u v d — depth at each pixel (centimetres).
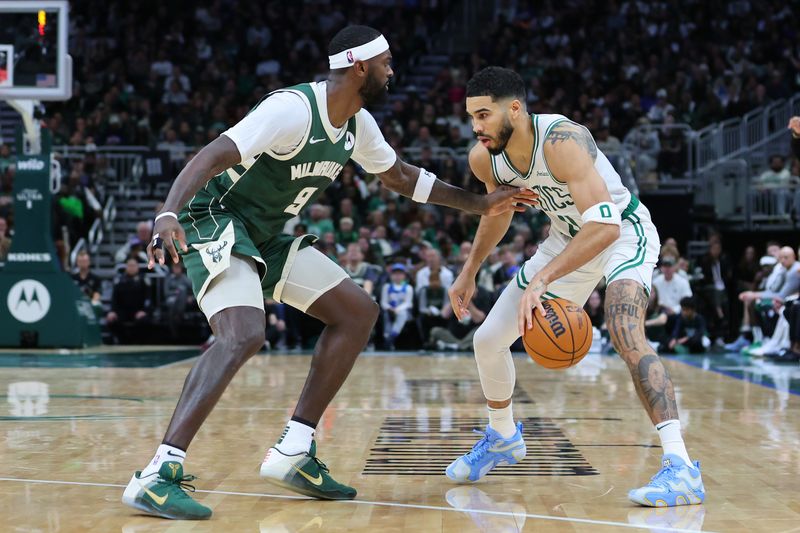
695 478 353
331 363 372
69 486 384
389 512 340
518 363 1109
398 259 1444
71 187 1623
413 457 459
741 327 1521
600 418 604
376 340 1384
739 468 427
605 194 368
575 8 2239
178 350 1329
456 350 1338
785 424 578
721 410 653
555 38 2200
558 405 679
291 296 379
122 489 378
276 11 2272
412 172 411
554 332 356
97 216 1656
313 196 384
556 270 361
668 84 2036
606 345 1306
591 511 340
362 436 527
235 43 2220
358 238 1523
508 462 405
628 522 322
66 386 819
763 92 1945
